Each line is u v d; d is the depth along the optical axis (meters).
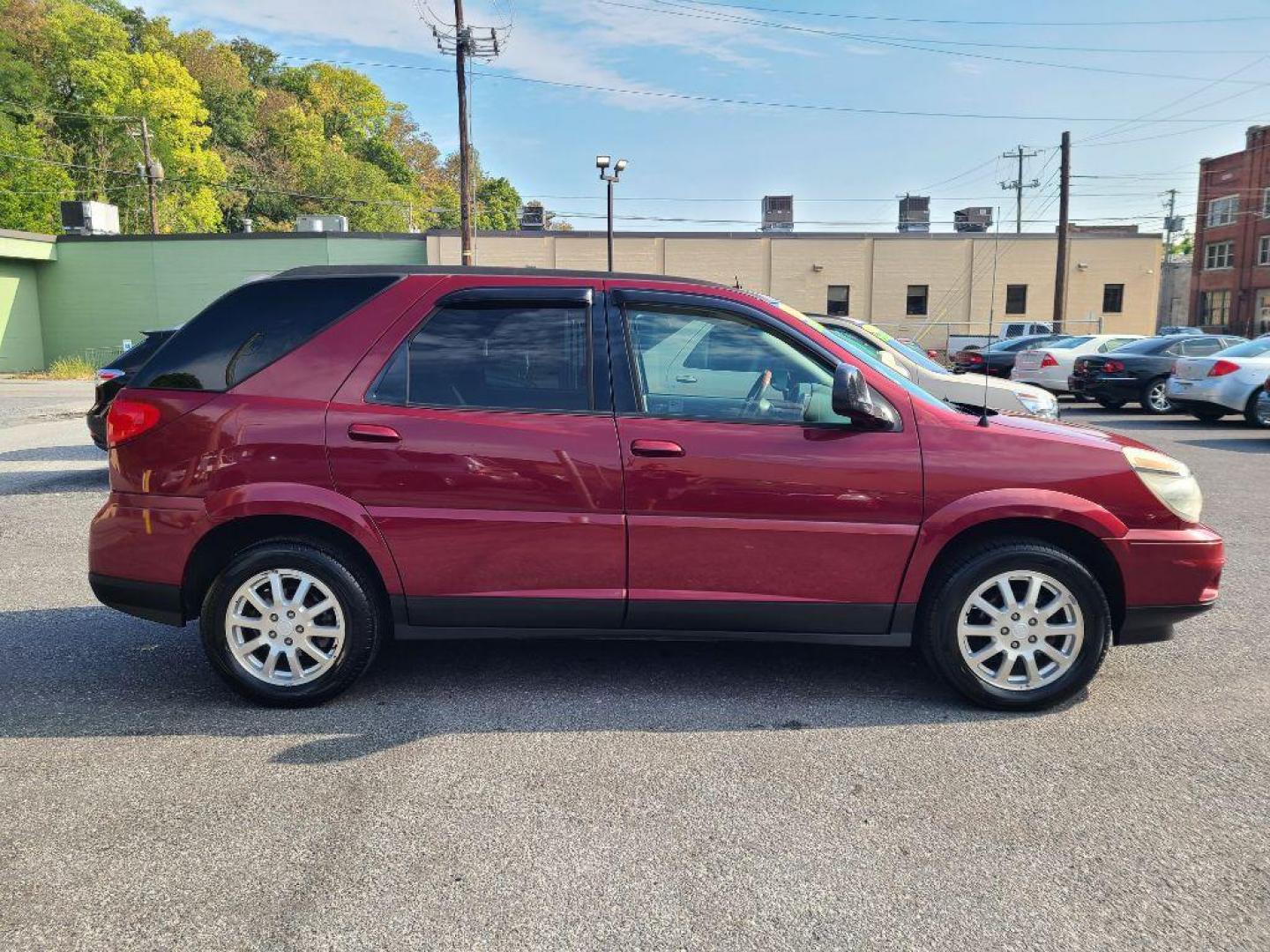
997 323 41.28
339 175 80.75
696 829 2.89
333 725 3.66
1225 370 14.01
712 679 4.21
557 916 2.44
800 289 41.03
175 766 3.30
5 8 58.31
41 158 55.47
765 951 2.31
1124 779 3.23
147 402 3.79
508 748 3.46
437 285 3.88
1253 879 2.63
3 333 36.44
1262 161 50.78
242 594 3.75
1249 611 5.26
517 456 3.69
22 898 2.51
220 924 2.41
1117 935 2.38
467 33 26.08
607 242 40.44
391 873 2.64
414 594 3.76
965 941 2.35
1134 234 41.03
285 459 3.70
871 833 2.87
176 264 37.91
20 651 4.55
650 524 3.70
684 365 3.83
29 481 9.39
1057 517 3.70
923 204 44.97
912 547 3.71
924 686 4.13
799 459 3.68
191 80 62.66
